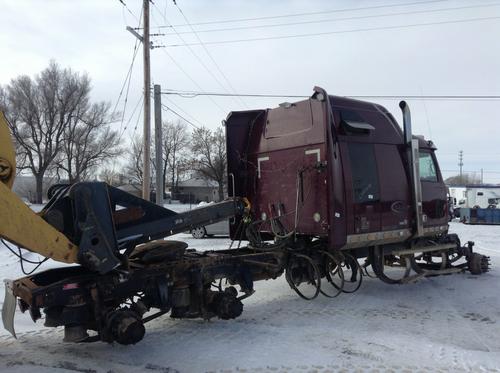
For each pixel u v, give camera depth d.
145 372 4.53
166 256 5.79
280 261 7.16
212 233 18.38
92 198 4.91
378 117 8.30
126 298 5.34
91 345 5.32
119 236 5.36
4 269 10.62
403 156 8.52
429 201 9.01
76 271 5.41
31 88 49.81
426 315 6.57
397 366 4.59
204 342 5.39
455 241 9.60
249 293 6.58
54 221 4.86
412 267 8.55
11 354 5.04
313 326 6.02
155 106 21.94
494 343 5.34
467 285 8.66
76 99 51.00
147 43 20.80
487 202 36.03
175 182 74.50
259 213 8.45
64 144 51.72
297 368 4.57
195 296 5.91
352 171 7.54
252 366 4.64
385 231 7.94
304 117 7.66
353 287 8.59
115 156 53.56
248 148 8.76
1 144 4.57
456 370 4.48
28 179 62.66
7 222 4.34
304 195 7.51
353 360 4.76
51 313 4.84
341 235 7.16
